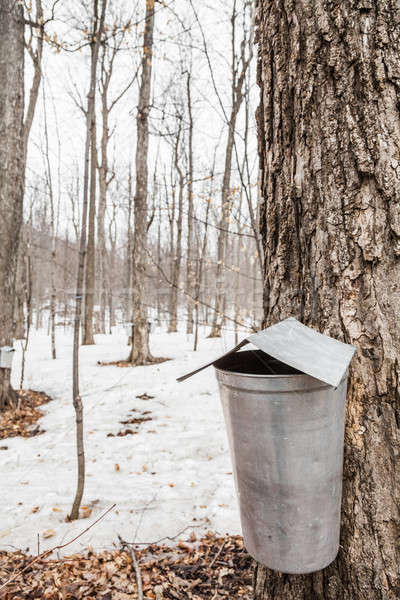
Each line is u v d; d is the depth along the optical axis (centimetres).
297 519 109
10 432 460
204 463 363
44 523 259
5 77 515
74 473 344
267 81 152
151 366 854
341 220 123
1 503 289
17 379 723
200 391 622
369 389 117
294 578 133
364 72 119
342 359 102
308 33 131
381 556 114
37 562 215
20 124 537
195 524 256
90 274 1291
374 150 117
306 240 134
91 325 1298
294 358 96
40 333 1923
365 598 116
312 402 103
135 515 268
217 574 203
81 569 209
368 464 117
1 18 510
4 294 532
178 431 452
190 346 1168
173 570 208
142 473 343
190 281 1206
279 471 107
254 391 104
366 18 119
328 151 126
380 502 115
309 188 132
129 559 217
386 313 116
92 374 763
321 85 128
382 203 116
